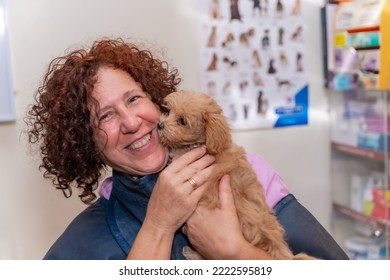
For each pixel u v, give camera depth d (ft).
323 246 4.19
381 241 7.57
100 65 3.90
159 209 3.69
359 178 7.92
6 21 6.42
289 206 4.32
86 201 4.55
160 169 4.00
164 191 3.68
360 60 7.16
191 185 3.70
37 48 6.63
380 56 6.73
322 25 7.89
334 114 8.14
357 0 7.22
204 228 3.69
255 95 7.74
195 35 7.33
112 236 4.04
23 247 6.89
